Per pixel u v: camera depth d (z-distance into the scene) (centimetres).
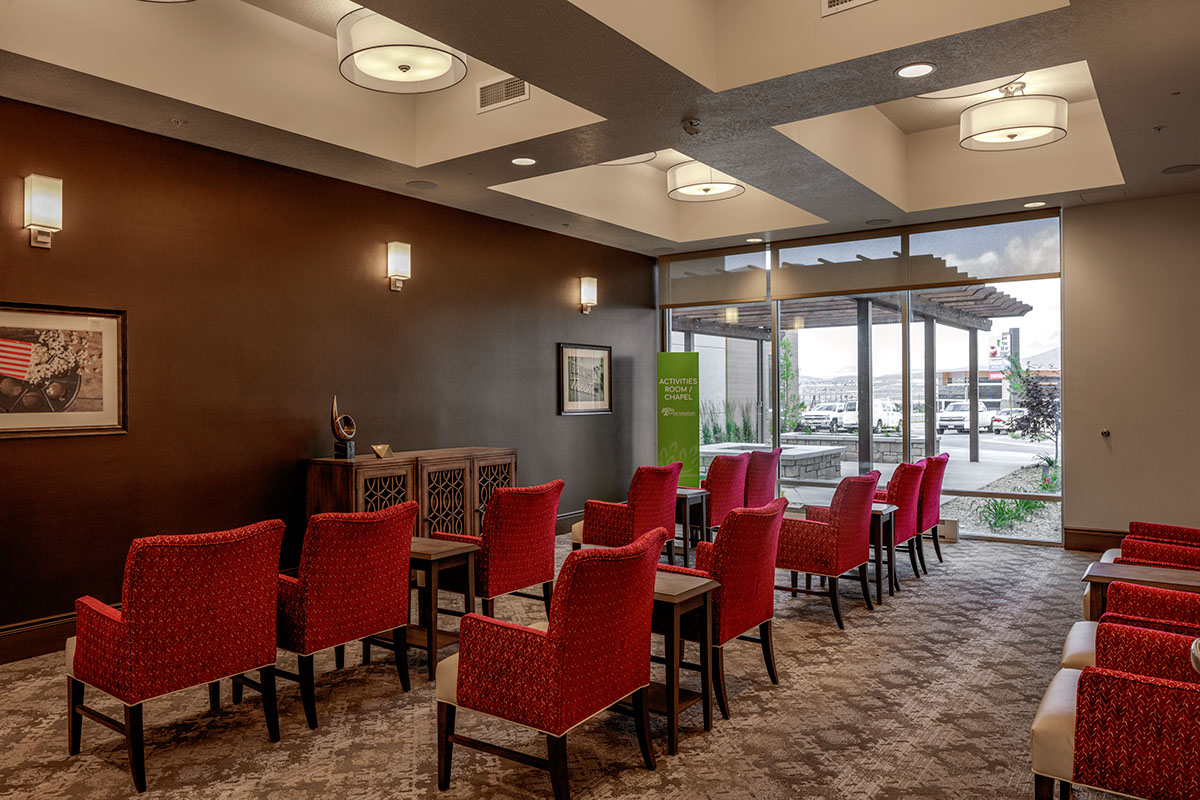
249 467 557
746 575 367
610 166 800
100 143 480
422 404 689
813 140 573
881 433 859
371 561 356
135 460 495
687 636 356
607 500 913
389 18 363
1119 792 208
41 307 452
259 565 317
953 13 382
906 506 602
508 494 430
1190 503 696
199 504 527
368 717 357
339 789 290
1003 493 796
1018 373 786
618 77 429
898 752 320
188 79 454
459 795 286
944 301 822
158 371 506
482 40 382
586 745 328
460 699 285
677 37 419
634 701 307
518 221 784
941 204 743
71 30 405
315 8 490
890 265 841
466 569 417
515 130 539
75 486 467
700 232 894
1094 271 732
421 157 590
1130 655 259
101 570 479
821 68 420
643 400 976
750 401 941
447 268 716
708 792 287
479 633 280
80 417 470
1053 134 540
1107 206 726
